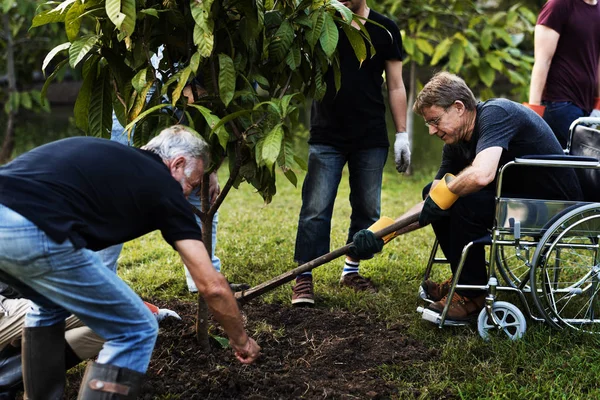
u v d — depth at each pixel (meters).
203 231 3.10
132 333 2.33
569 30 4.70
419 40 7.08
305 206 4.09
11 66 9.25
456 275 3.38
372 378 3.06
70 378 3.01
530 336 3.41
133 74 2.89
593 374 3.05
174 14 2.72
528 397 2.88
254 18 2.76
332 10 3.06
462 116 3.35
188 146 2.42
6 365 2.73
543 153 3.44
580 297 4.03
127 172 2.24
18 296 2.80
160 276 4.45
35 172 2.18
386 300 4.02
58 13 2.77
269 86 3.10
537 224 3.36
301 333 3.54
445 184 3.24
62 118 15.98
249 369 3.09
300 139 11.23
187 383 2.94
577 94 4.80
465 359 3.21
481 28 7.86
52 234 2.11
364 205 4.16
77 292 2.23
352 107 4.01
